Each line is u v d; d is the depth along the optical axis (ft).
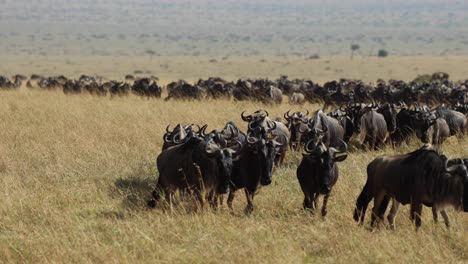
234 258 83.82
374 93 274.36
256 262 82.84
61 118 188.34
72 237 90.99
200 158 99.86
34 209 102.94
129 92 312.91
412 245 86.99
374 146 156.76
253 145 103.45
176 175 103.55
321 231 94.02
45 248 86.84
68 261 83.15
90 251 85.71
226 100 285.23
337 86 317.22
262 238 91.40
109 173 127.75
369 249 86.17
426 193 90.22
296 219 101.04
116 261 82.48
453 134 166.40
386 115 158.71
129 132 165.48
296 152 141.79
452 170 87.40
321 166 98.12
